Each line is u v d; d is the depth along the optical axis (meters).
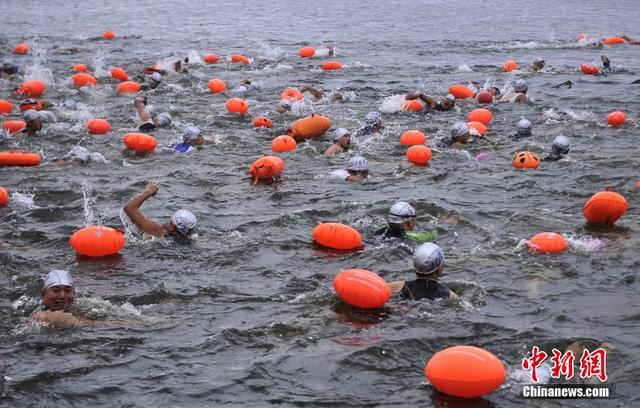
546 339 7.45
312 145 15.53
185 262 9.55
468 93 20.66
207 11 47.62
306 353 7.24
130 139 14.95
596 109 19.11
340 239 9.87
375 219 11.12
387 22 41.34
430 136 16.50
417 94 18.97
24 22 41.84
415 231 10.55
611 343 7.39
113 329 7.75
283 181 13.18
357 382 6.74
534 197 12.19
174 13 46.66
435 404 6.35
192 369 6.98
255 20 42.78
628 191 12.41
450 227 10.84
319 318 7.96
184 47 32.44
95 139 16.22
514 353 7.22
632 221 10.96
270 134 16.73
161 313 8.16
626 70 25.33
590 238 10.24
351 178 13.26
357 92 21.89
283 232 10.65
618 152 14.95
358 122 17.91
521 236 10.41
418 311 8.05
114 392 6.59
